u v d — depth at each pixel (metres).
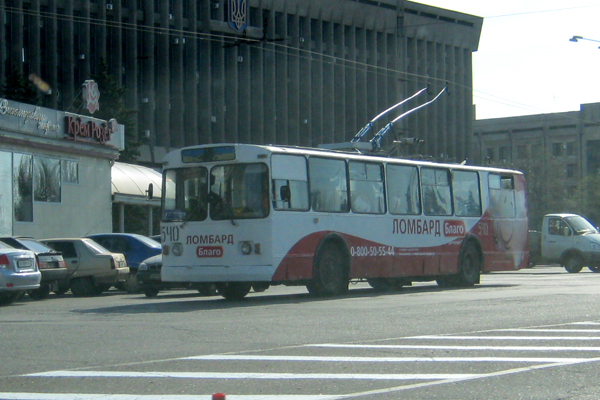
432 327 12.41
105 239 26.91
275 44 68.88
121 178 42.06
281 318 14.01
